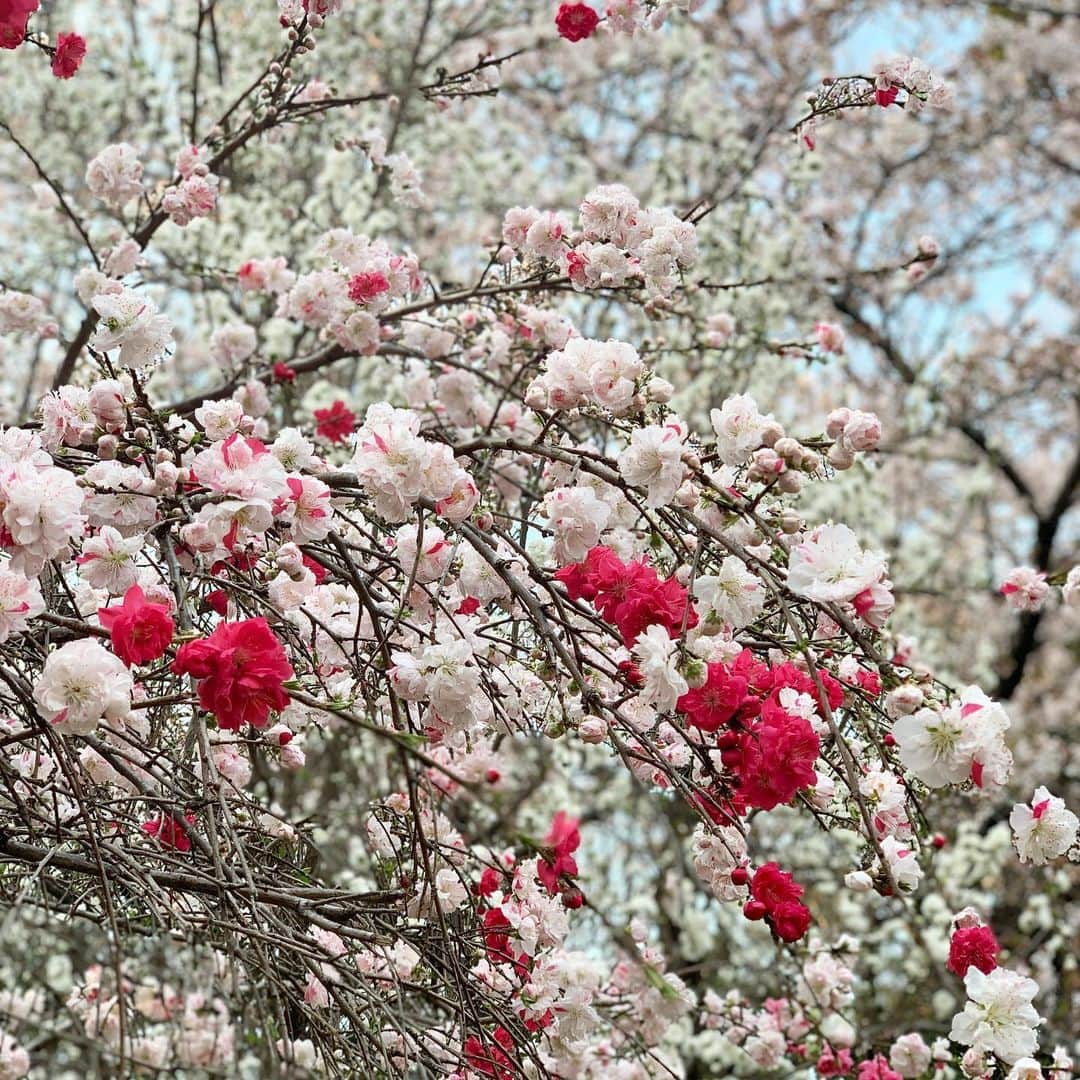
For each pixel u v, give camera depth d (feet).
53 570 8.85
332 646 9.08
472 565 9.18
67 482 7.31
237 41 22.24
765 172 28.22
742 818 8.86
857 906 19.52
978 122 31.99
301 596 8.43
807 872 20.88
